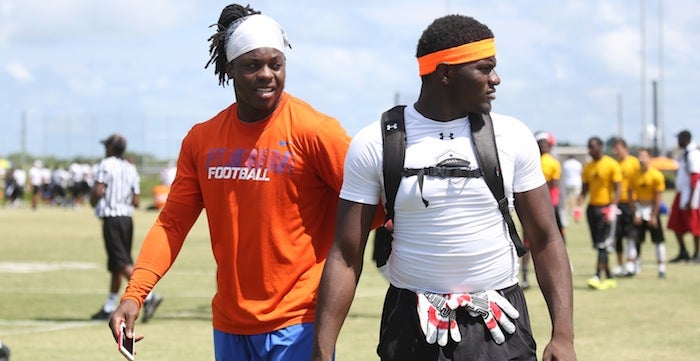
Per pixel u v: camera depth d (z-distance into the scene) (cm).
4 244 2595
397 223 422
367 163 421
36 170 4928
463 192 412
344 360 926
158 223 515
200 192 518
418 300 417
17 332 1136
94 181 1237
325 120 494
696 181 1939
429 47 416
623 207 1706
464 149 415
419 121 420
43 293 1541
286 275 493
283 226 493
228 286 500
